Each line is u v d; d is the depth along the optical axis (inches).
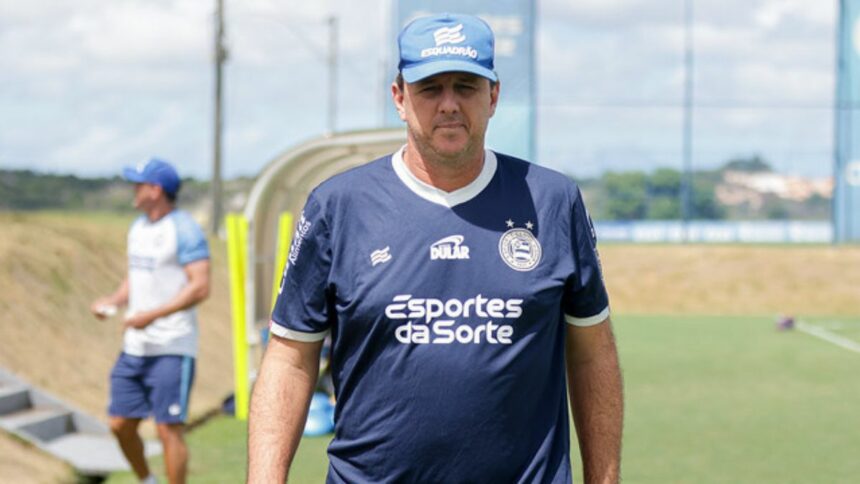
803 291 1225.4
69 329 492.1
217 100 1169.4
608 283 1240.2
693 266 1273.4
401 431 119.9
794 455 394.6
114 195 1565.0
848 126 1331.2
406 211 120.6
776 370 649.0
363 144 481.7
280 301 126.4
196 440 405.1
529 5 1091.9
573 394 130.3
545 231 121.4
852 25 1317.7
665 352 750.5
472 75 117.6
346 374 123.0
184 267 289.3
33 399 397.7
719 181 1455.5
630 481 351.6
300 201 575.5
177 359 286.5
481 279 119.0
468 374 118.2
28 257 528.7
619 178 1430.9
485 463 119.8
